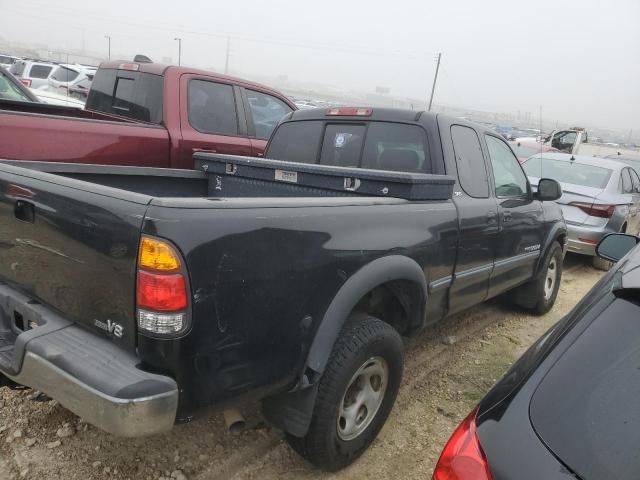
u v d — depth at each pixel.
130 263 1.96
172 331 1.93
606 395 1.47
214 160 4.02
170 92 5.64
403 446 3.22
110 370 1.97
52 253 2.32
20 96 6.89
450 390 3.92
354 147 4.01
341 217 2.54
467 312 5.65
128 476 2.75
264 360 2.25
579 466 1.35
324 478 2.88
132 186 3.81
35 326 2.45
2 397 3.29
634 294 1.63
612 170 8.28
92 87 6.49
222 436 3.14
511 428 1.49
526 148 14.05
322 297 2.46
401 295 3.12
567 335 1.67
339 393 2.63
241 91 6.36
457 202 3.51
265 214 2.19
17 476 2.68
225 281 2.04
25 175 2.46
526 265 4.85
